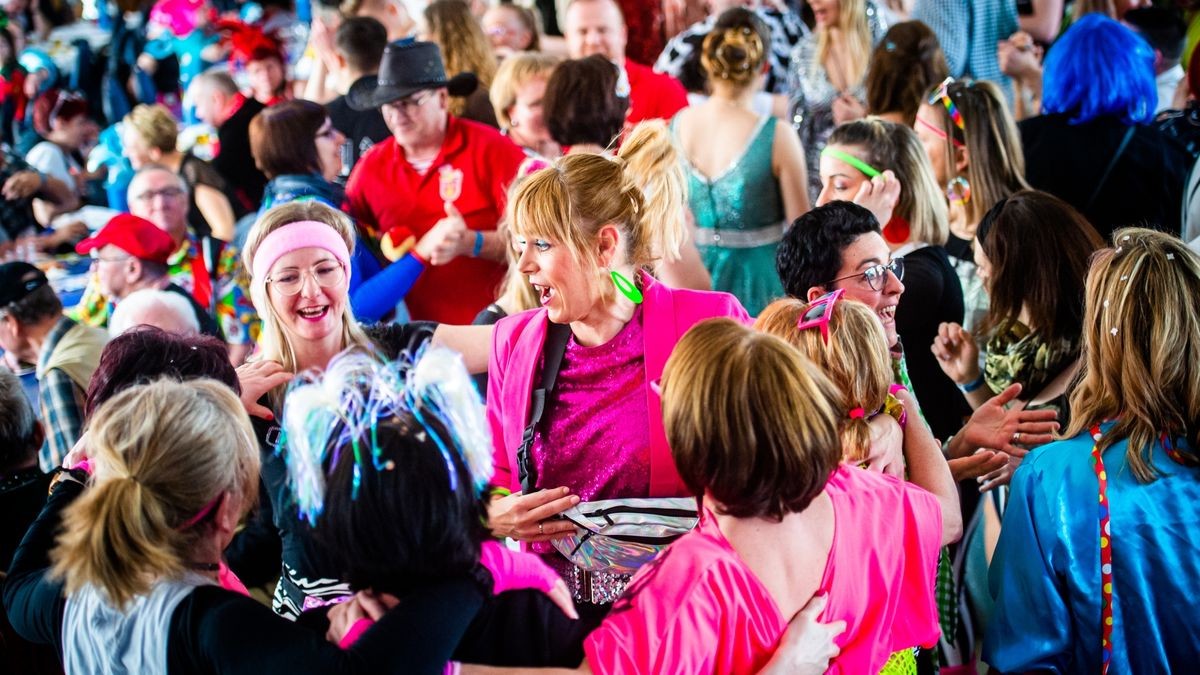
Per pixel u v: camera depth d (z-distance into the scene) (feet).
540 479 7.77
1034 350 9.49
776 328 7.40
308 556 6.15
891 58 14.23
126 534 5.49
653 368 7.66
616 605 6.03
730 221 13.94
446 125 13.57
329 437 5.60
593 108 12.40
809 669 5.92
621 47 16.97
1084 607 6.93
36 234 22.17
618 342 7.79
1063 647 6.98
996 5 18.19
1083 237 9.36
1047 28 18.60
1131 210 12.73
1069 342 9.38
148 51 29.35
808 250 8.61
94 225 21.85
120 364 7.39
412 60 13.11
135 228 14.11
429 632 5.34
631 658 5.77
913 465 7.76
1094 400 7.12
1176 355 6.76
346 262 8.47
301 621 5.91
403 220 13.43
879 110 14.42
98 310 15.07
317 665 5.22
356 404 5.64
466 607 5.53
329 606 6.07
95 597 5.87
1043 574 7.04
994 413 8.66
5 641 7.72
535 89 14.79
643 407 7.64
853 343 7.19
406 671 5.23
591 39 16.65
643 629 5.83
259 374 8.00
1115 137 12.71
